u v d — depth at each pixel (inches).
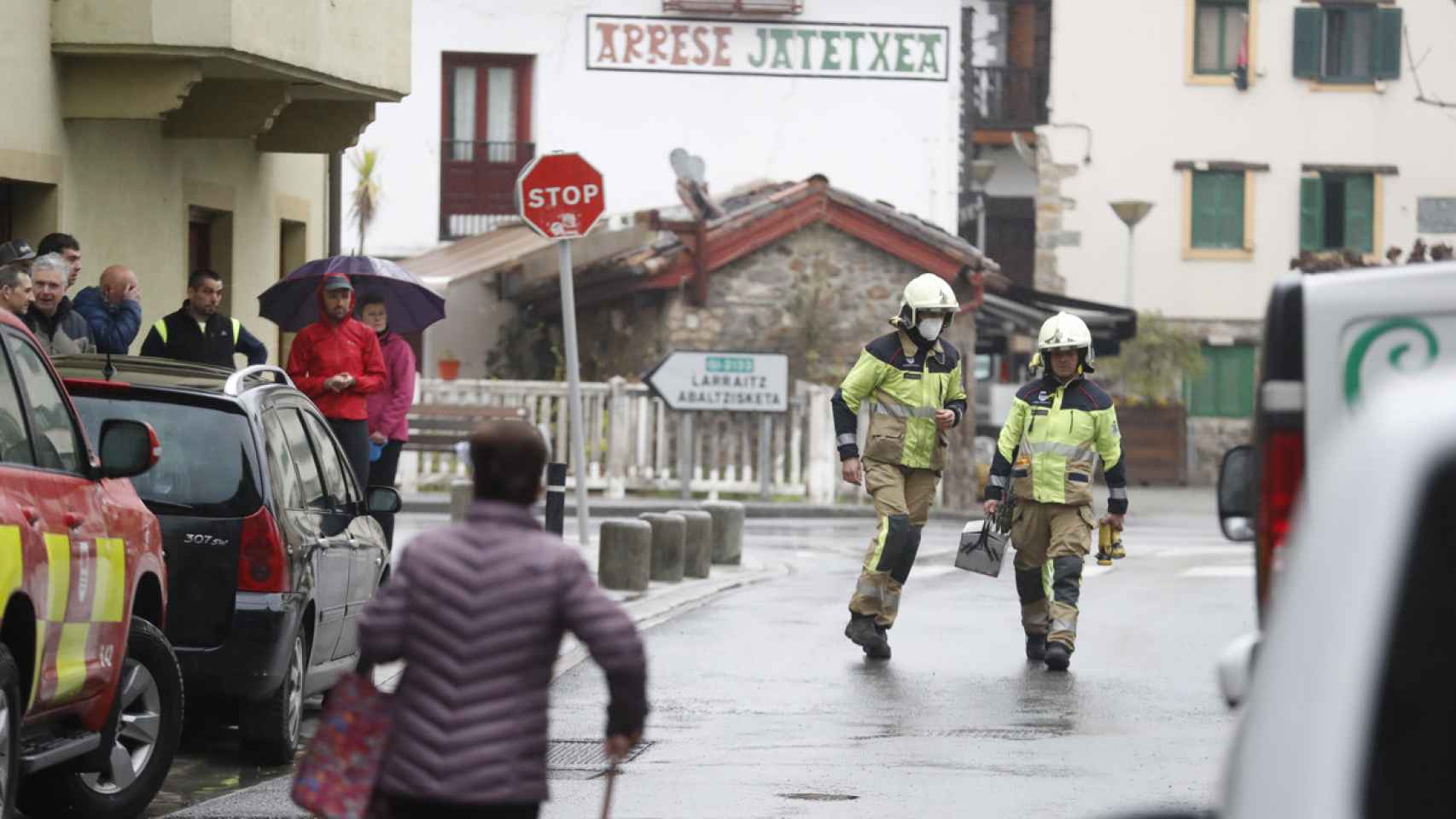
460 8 3376.0
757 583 1636.3
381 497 979.3
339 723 450.6
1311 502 250.8
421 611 452.8
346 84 1494.8
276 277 1772.9
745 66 3447.3
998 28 3914.9
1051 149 3727.9
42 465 653.9
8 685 589.0
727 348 2716.5
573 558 457.7
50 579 624.4
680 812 725.9
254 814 724.0
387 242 3368.6
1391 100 3715.6
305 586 836.0
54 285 1021.8
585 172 1512.1
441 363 3016.7
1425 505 237.5
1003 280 2795.3
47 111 1331.2
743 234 2701.8
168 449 815.1
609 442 2479.1
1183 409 3607.3
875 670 1116.5
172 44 1325.0
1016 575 1159.0
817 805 737.0
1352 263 2532.0
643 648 454.3
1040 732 909.2
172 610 797.9
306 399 939.3
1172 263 3727.9
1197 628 1326.3
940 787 773.3
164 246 1526.8
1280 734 239.0
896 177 3479.3
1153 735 902.4
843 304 2743.6
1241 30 3713.1
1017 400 1147.9
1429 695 234.7
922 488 1178.0
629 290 2741.1
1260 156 3718.0
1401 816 231.1
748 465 2470.5
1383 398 250.8
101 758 703.7
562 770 815.1
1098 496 3245.6
